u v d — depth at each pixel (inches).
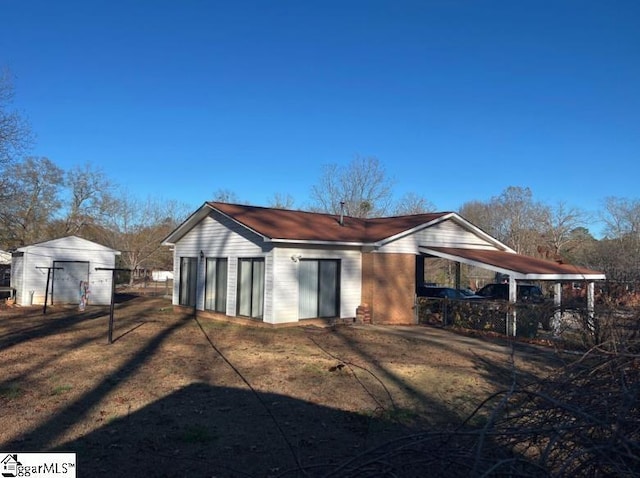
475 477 125.8
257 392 349.7
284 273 690.2
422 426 283.0
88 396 333.1
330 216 911.7
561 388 159.5
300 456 237.3
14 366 419.2
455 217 829.2
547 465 143.4
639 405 139.0
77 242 1036.5
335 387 367.6
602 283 732.0
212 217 813.9
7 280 1475.1
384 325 739.4
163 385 364.2
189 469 223.1
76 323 716.7
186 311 861.8
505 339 617.3
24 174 1720.0
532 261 778.2
